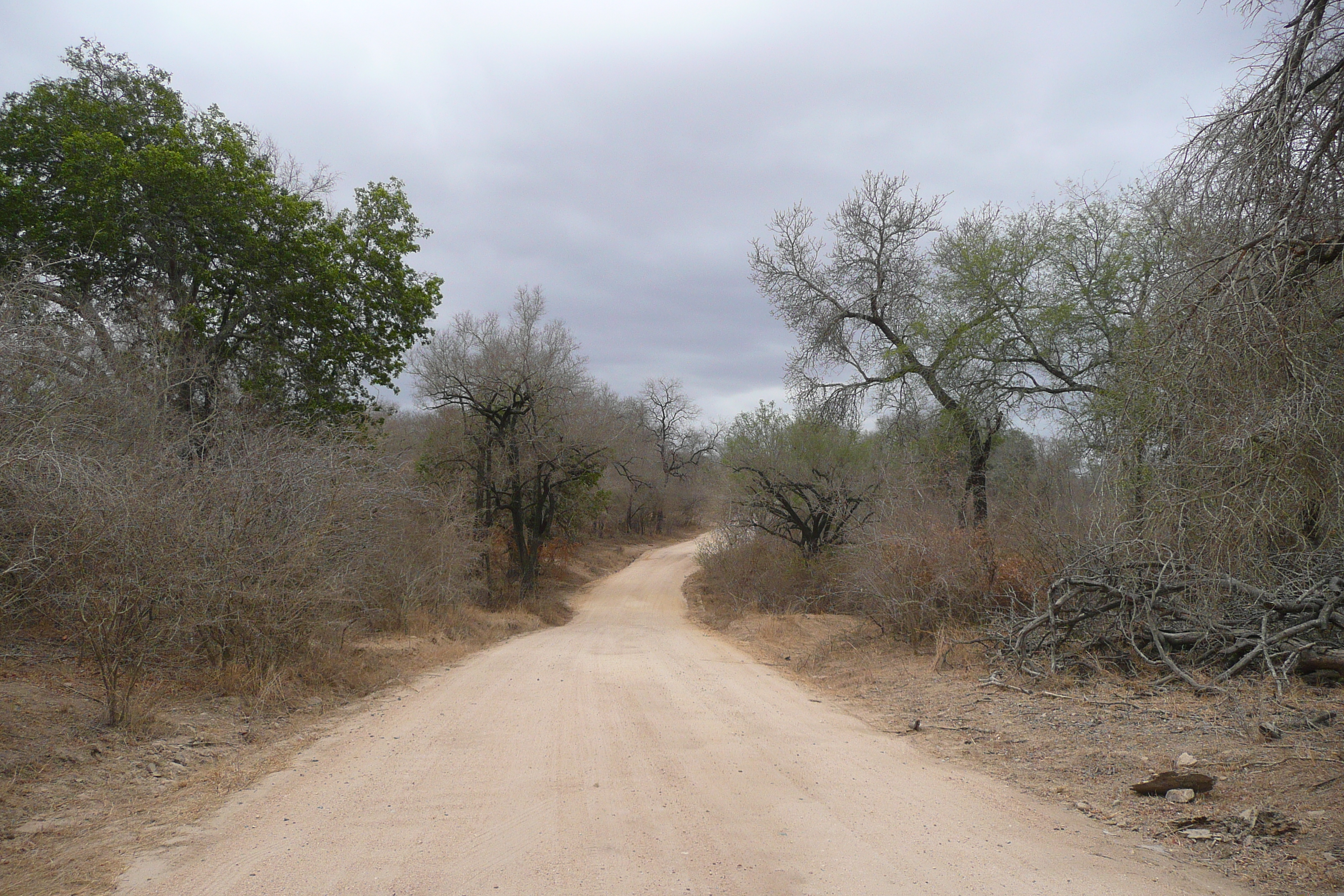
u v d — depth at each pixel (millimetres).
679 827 5102
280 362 22578
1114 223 17719
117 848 4785
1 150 20344
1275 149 5297
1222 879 4293
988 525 14984
